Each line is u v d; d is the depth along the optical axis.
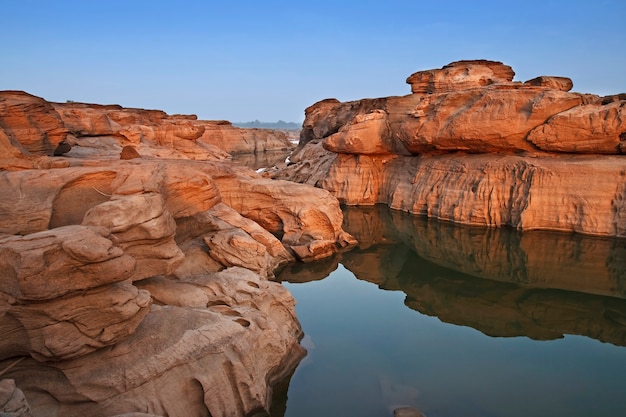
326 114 54.06
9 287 7.09
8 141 14.09
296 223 22.45
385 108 36.75
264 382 10.00
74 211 11.74
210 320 9.69
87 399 7.49
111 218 9.53
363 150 34.28
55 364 7.59
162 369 8.17
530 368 12.20
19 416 5.67
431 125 29.34
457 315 15.98
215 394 8.52
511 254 22.14
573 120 23.06
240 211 22.69
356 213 31.73
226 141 74.19
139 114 48.78
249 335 10.08
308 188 23.55
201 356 8.78
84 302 7.53
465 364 12.41
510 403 10.53
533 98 25.12
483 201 25.83
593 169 22.77
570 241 22.17
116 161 15.30
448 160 29.48
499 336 14.24
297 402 10.49
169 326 9.12
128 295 8.06
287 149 92.19
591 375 11.80
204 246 16.17
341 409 10.24
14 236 7.68
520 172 24.84
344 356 12.82
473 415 10.05
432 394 10.91
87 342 7.62
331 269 21.14
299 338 13.51
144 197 10.22
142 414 6.71
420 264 21.73
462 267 21.16
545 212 23.67
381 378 11.62
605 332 14.41
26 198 10.78
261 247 16.44
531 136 24.56
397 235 26.39
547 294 17.58
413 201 30.53
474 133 26.61
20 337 7.43
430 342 13.82
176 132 44.47
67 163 14.00
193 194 14.23
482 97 26.64
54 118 20.02
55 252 7.20
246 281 12.92
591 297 17.08
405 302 17.22
